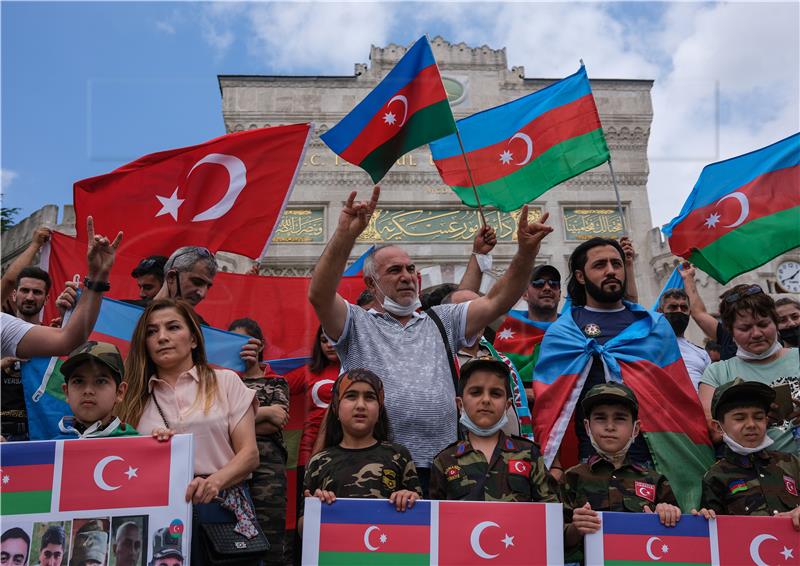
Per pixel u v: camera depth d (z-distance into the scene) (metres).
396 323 4.32
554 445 4.56
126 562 3.25
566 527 3.66
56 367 4.86
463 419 4.01
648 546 3.52
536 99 6.41
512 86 21.09
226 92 19.23
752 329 4.78
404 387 4.05
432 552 3.41
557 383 4.74
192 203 6.09
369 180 18.73
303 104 19.14
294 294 6.23
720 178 6.41
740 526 3.55
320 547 3.40
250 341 5.01
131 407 3.65
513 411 4.54
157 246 5.99
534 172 6.23
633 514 3.56
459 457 3.85
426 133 5.17
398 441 3.99
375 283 4.44
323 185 18.70
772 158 6.32
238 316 6.14
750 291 4.87
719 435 4.66
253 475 4.41
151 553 3.26
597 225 18.08
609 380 4.70
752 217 6.22
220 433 3.64
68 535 3.27
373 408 3.91
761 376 4.75
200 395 3.70
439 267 17.88
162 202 6.06
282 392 4.81
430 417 4.02
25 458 3.34
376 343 4.20
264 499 4.37
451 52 21.25
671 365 4.88
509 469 3.81
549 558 3.42
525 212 4.05
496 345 5.91
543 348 4.94
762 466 4.07
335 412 4.05
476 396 3.95
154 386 3.74
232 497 3.60
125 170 6.07
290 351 6.06
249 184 6.17
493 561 3.41
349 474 3.77
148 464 3.37
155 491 3.34
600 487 3.96
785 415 4.37
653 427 4.60
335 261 3.96
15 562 3.23
